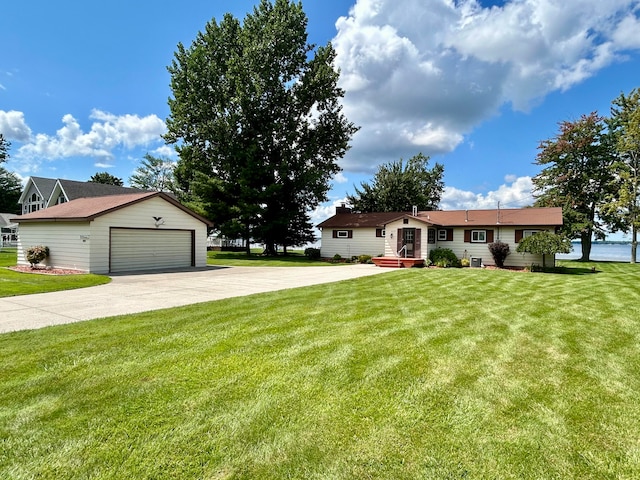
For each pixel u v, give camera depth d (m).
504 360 3.94
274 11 24.95
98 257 13.66
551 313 6.43
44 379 3.29
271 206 26.08
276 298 7.85
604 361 3.93
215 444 2.31
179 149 25.47
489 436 2.44
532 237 16.77
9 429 2.45
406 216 19.86
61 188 26.39
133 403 2.85
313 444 2.33
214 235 30.50
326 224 24.69
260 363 3.76
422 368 3.68
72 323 5.42
